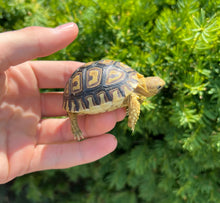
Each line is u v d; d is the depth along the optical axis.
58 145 0.13
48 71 0.15
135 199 0.22
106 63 0.12
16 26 0.17
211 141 0.15
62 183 0.23
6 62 0.11
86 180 0.23
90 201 0.22
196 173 0.17
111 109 0.12
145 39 0.15
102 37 0.16
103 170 0.20
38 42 0.11
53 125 0.14
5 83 0.12
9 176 0.12
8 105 0.13
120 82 0.11
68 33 0.11
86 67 0.12
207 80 0.15
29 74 0.14
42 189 0.23
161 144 0.18
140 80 0.13
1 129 0.13
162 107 0.15
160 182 0.18
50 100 0.15
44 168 0.13
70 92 0.12
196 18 0.13
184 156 0.17
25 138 0.13
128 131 0.17
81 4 0.16
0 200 0.24
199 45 0.13
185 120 0.14
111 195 0.22
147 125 0.16
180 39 0.14
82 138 0.13
